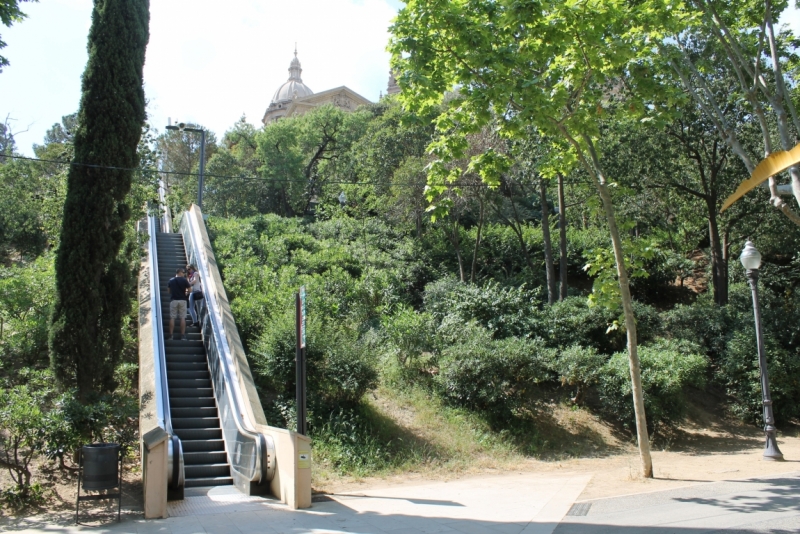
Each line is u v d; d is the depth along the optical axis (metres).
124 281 11.91
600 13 9.43
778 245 27.66
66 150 16.23
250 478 9.55
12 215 24.06
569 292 26.27
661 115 10.86
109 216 11.74
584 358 17.17
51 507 8.39
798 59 13.82
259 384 14.25
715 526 7.01
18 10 9.88
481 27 9.47
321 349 13.41
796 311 21.47
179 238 21.98
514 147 16.86
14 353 13.10
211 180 39.41
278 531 7.20
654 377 16.42
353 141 46.34
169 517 7.98
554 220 35.78
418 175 28.16
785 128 11.13
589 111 10.70
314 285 19.70
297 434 8.84
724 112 22.05
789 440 17.80
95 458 7.74
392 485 10.89
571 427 16.53
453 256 29.80
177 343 14.56
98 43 12.14
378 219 32.53
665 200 27.28
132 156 12.20
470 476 12.09
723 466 13.12
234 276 19.45
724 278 24.38
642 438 11.09
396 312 19.73
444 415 15.12
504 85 9.48
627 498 8.97
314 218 39.06
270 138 41.69
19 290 13.88
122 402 9.58
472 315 19.70
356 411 13.55
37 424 8.32
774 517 7.42
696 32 18.72
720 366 21.05
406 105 10.59
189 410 11.90
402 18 10.00
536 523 7.54
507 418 15.55
